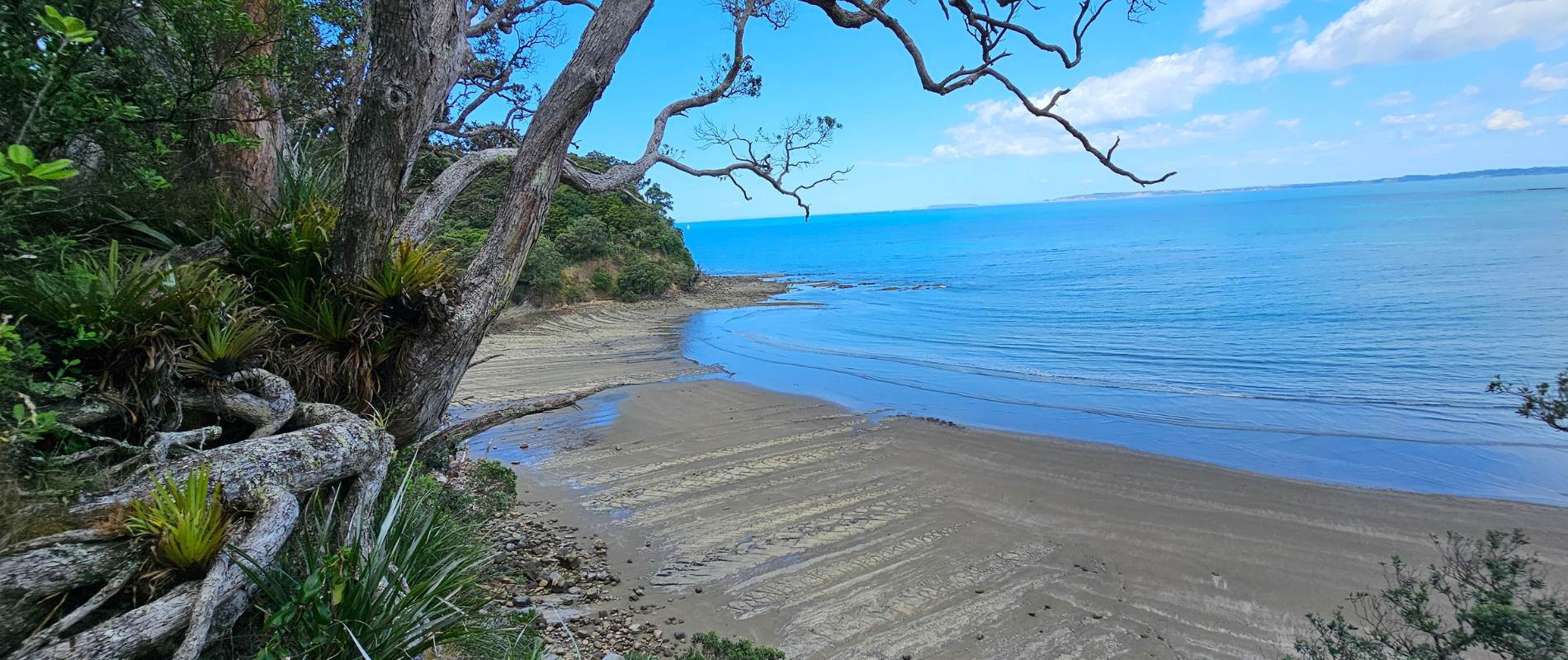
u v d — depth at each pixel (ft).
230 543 7.66
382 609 8.54
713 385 60.18
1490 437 41.68
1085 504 31.30
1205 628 21.35
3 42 8.30
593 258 137.69
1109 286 137.59
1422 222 240.73
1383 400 50.83
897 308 124.57
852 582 24.13
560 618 20.35
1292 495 32.32
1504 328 74.08
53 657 5.88
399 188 12.69
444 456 20.72
